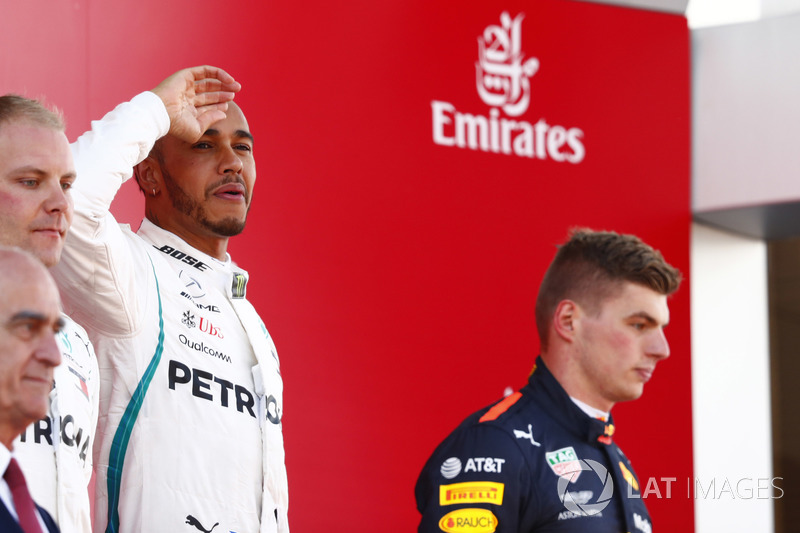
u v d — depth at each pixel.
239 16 16.62
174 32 15.95
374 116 17.72
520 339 18.33
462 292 18.02
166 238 10.23
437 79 18.38
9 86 14.47
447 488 9.63
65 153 8.53
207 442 9.40
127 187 14.80
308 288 16.77
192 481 9.23
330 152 17.25
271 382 10.15
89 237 8.88
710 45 20.83
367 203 17.45
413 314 17.55
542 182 18.98
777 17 20.52
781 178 20.03
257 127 16.67
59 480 7.93
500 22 19.05
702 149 20.56
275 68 16.92
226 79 10.45
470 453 9.77
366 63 17.77
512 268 18.47
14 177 8.27
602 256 10.73
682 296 19.75
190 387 9.52
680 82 20.39
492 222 18.45
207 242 10.59
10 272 6.56
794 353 22.25
